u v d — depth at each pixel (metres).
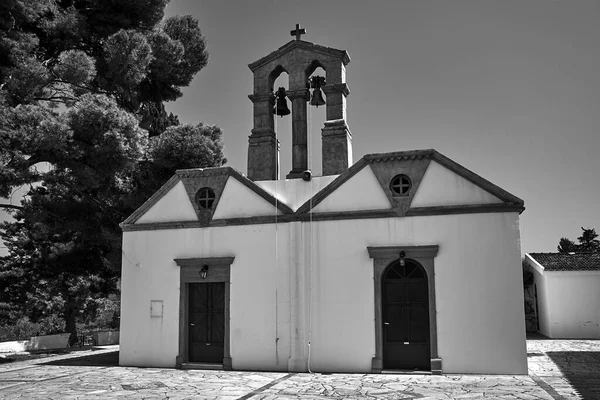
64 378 14.14
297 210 15.44
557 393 11.04
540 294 30.34
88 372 15.23
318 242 15.19
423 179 14.73
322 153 16.70
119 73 21.03
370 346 14.45
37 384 13.20
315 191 16.30
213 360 15.95
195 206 16.52
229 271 15.87
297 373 14.52
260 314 15.42
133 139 18.67
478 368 13.68
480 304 13.86
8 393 12.01
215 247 16.14
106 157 18.09
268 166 17.27
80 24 20.77
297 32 17.39
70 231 23.53
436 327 14.02
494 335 13.69
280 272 15.42
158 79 24.64
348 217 15.02
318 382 12.90
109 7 22.45
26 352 21.80
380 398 10.83
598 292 27.91
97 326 40.00
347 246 14.95
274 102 18.03
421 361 14.27
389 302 14.65
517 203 13.96
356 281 14.77
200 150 22.38
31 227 26.84
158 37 23.66
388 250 14.58
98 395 11.59
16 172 16.09
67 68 18.31
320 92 17.66
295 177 16.98
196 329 16.20
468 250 14.12
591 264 28.69
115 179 21.61
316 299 14.98
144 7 22.89
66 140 17.16
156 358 16.22
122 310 16.72
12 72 17.36
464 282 14.02
